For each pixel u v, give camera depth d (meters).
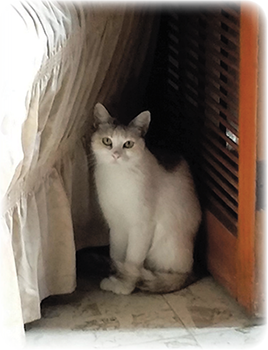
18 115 0.92
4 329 1.05
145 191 1.30
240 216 1.24
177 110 1.52
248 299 1.26
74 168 1.37
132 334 1.22
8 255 1.04
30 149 1.03
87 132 1.38
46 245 1.27
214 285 1.38
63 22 1.06
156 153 1.41
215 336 1.22
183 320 1.26
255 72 1.12
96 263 1.47
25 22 0.95
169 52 1.54
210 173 1.37
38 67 0.96
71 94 1.18
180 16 1.45
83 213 1.44
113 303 1.32
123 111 1.51
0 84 0.86
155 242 1.37
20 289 1.16
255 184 1.18
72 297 1.34
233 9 1.21
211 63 1.32
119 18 1.27
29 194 1.17
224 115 1.31
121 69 1.40
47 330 1.24
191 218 1.38
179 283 1.36
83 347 1.19
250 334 1.22
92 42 1.20
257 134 1.15
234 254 1.29
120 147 1.27
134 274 1.35
